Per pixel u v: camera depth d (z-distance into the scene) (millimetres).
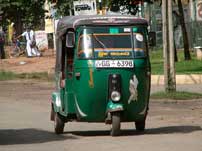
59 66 21859
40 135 21594
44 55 61875
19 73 48500
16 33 70750
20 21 70000
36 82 43750
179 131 21766
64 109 21078
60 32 21672
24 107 30938
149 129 22594
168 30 32719
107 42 20672
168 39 32781
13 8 67188
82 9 35812
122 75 20391
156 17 63656
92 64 20391
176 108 29438
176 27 58094
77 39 20688
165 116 26688
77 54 20578
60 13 47406
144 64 20609
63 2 46875
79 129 23172
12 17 70000
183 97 32250
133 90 20391
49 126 24141
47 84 42531
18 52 65875
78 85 20500
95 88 20359
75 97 20641
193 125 23656
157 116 26734
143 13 62969
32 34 61031
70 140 20062
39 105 31719
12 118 26859
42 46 69688
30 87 40938
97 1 43531
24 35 61750
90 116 20578
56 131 21859
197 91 34750
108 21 20797
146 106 20797
